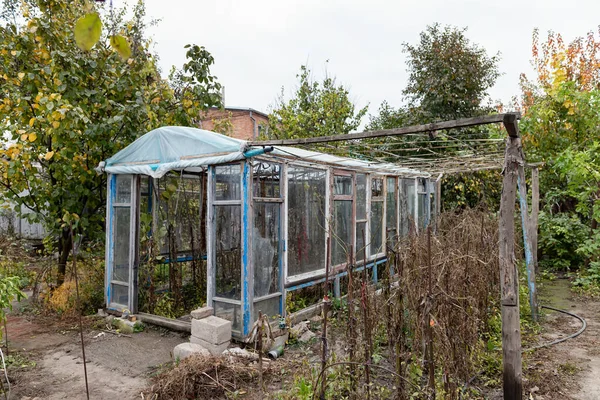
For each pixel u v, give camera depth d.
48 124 6.62
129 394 4.20
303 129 14.24
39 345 5.55
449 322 3.71
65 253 7.59
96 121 7.50
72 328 6.23
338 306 6.66
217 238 5.77
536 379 4.43
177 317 6.67
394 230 9.66
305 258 6.55
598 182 9.27
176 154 6.02
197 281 7.99
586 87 12.20
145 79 8.62
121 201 6.77
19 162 6.59
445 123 3.67
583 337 5.82
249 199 5.39
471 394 4.01
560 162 8.79
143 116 7.70
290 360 4.91
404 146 10.66
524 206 6.63
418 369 3.68
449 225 8.05
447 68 13.37
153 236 7.07
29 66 6.97
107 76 7.67
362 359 3.82
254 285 5.48
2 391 4.14
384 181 9.20
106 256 6.85
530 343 5.57
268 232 5.79
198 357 4.46
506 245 3.65
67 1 7.39
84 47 0.99
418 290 3.87
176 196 7.76
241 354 4.77
